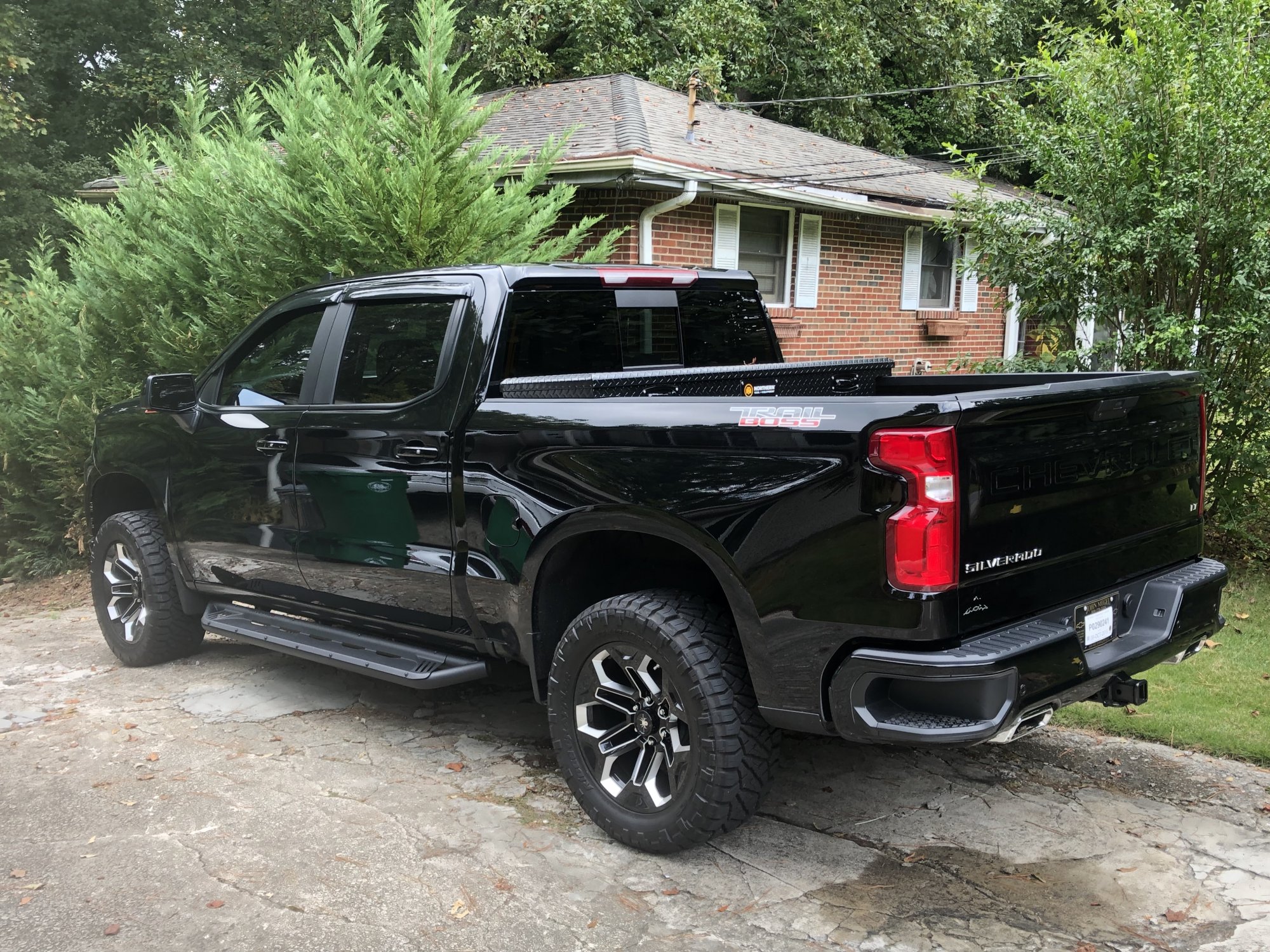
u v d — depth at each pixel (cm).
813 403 276
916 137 2206
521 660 365
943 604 256
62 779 386
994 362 764
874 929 278
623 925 282
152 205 841
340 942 274
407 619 394
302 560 425
